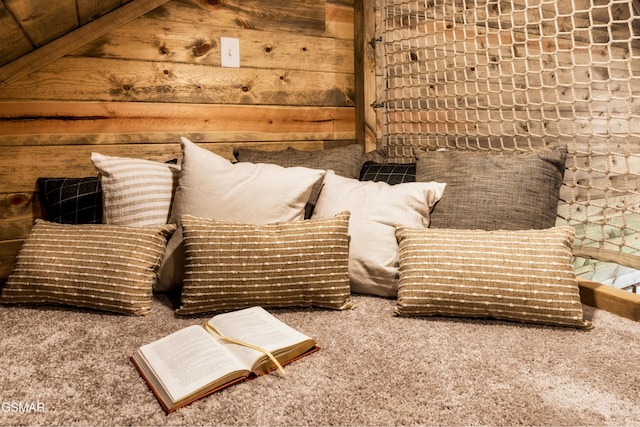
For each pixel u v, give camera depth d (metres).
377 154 2.24
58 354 1.23
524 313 1.36
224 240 1.47
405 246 1.53
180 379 1.05
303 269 1.46
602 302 1.55
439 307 1.41
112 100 2.00
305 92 2.39
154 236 1.57
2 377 1.12
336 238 1.51
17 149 1.88
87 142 1.98
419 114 2.37
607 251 1.74
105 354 1.23
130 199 1.69
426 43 2.26
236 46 2.20
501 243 1.43
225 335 1.26
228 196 1.63
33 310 1.52
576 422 0.94
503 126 2.43
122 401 1.03
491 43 2.44
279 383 1.09
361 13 2.41
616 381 1.09
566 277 1.36
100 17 1.92
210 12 2.13
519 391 1.05
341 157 2.04
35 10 1.57
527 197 1.63
